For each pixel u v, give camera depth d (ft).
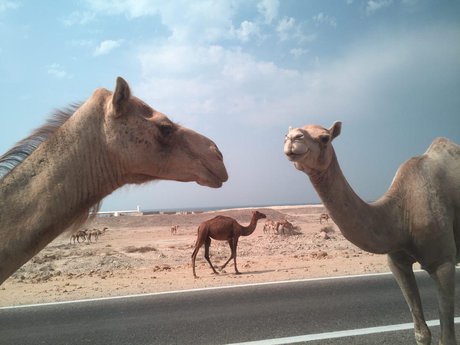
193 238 79.56
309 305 23.80
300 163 13.64
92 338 19.15
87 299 26.45
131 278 34.09
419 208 14.82
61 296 27.58
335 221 14.30
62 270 39.47
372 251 14.66
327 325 20.21
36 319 22.31
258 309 23.13
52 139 8.70
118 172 9.29
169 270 38.78
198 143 10.10
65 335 19.66
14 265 7.68
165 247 62.03
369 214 14.43
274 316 21.80
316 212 179.32
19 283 33.19
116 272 37.73
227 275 34.71
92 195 8.93
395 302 24.32
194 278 33.53
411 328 19.66
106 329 20.34
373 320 20.98
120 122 9.12
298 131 13.47
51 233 8.17
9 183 8.08
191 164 9.82
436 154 16.15
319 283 29.58
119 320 21.75
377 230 14.48
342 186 14.16
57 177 8.32
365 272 33.81
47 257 47.21
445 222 14.71
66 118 9.41
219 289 28.37
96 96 9.34
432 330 19.42
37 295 28.09
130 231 101.86
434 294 26.23
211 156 10.15
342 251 48.88
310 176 14.07
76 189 8.55
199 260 45.37
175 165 9.69
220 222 36.68
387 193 15.74
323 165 13.65
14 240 7.66
